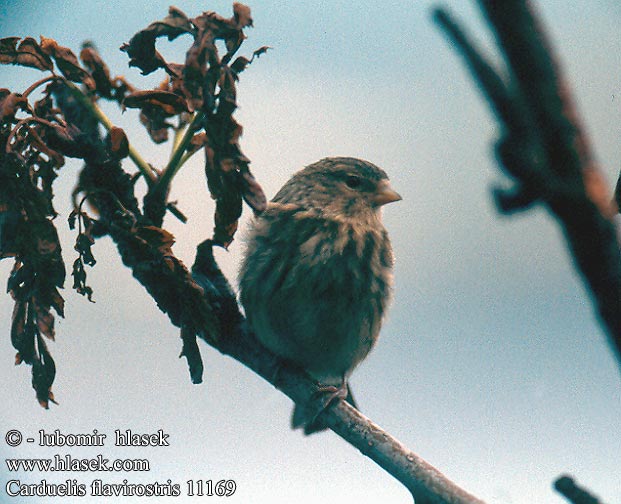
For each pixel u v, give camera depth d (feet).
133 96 16.40
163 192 16.93
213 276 18.54
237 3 16.33
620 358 3.60
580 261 3.53
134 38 16.89
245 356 19.21
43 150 16.88
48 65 17.29
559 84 3.35
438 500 14.48
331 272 25.34
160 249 16.81
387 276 26.48
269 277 25.29
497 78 3.37
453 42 3.39
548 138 3.40
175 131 17.60
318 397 17.66
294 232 25.72
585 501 4.97
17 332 17.26
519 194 3.46
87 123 17.28
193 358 16.98
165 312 17.21
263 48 16.25
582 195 3.42
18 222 16.84
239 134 16.22
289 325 25.29
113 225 17.04
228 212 16.58
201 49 16.14
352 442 16.44
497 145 3.45
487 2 3.32
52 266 16.99
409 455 15.21
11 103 16.98
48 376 17.19
